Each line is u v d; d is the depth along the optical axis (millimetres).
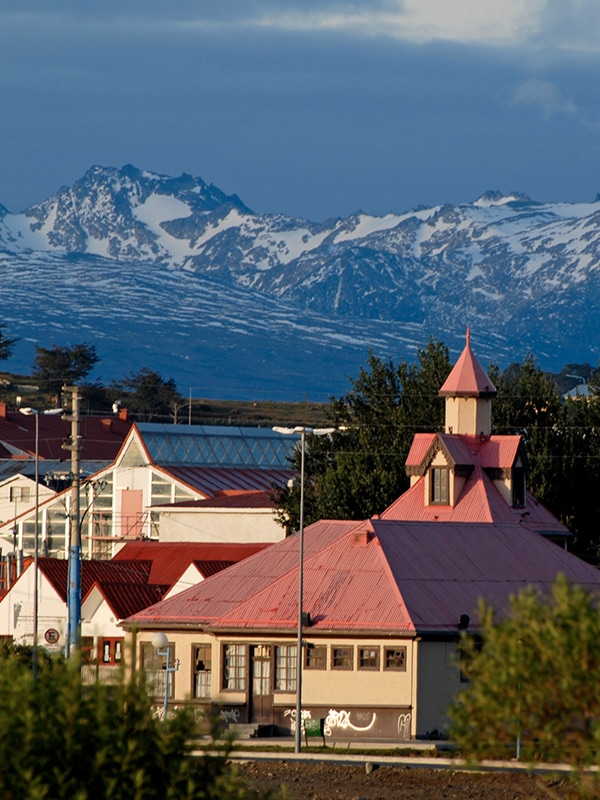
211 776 89812
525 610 90875
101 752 85625
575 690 87250
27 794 83312
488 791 144625
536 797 140250
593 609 89750
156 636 181625
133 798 85562
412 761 164000
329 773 157500
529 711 89125
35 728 85750
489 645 91688
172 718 90125
